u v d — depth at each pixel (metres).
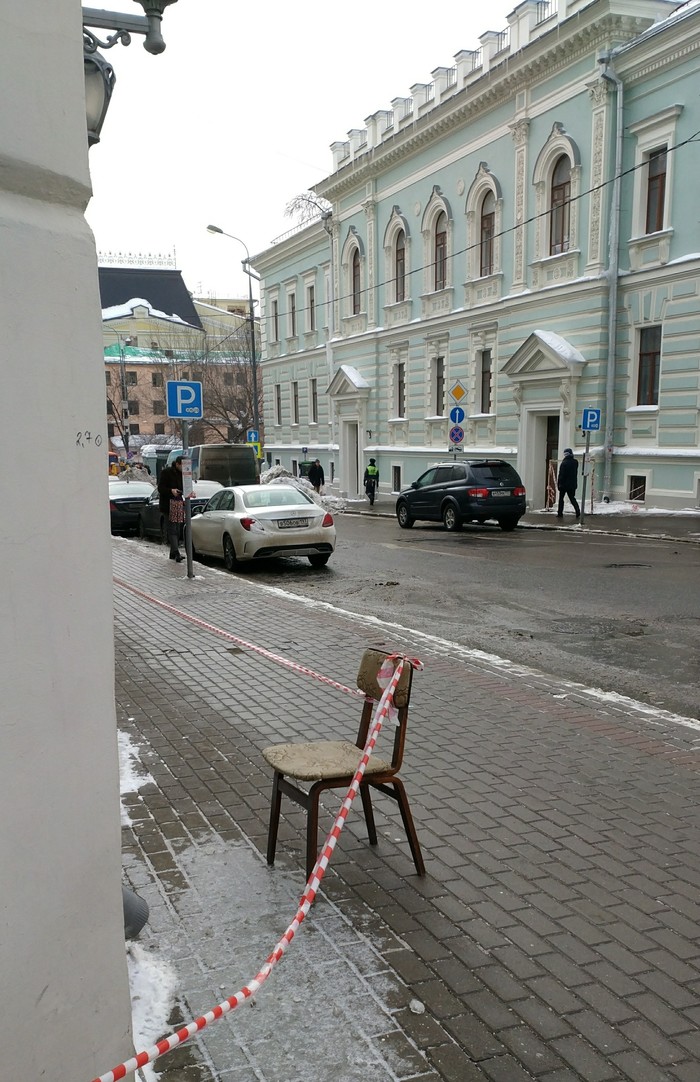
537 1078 2.39
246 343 58.03
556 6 22.45
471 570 12.95
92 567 1.95
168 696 6.20
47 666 1.83
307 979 2.81
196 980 2.80
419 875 3.51
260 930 3.10
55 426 1.82
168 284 86.12
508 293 25.45
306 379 41.31
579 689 6.41
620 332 21.50
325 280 38.22
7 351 1.70
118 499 20.59
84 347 1.89
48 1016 1.88
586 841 3.85
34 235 1.75
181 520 14.72
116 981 2.08
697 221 19.19
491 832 3.94
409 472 31.66
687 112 19.17
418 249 30.20
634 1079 2.39
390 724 5.52
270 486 14.37
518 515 19.31
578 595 10.55
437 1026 2.59
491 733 5.35
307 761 3.51
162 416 79.75
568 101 22.23
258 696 6.19
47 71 1.79
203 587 11.63
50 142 1.80
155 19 5.08
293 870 3.56
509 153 24.80
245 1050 2.48
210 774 4.65
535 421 24.73
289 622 9.04
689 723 5.61
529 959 2.94
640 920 3.20
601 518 20.38
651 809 4.21
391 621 9.40
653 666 7.23
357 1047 2.50
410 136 29.05
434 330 29.47
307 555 13.66
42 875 1.84
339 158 35.62
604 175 21.27
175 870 3.56
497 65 24.27
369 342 33.97
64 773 1.89
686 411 19.83
